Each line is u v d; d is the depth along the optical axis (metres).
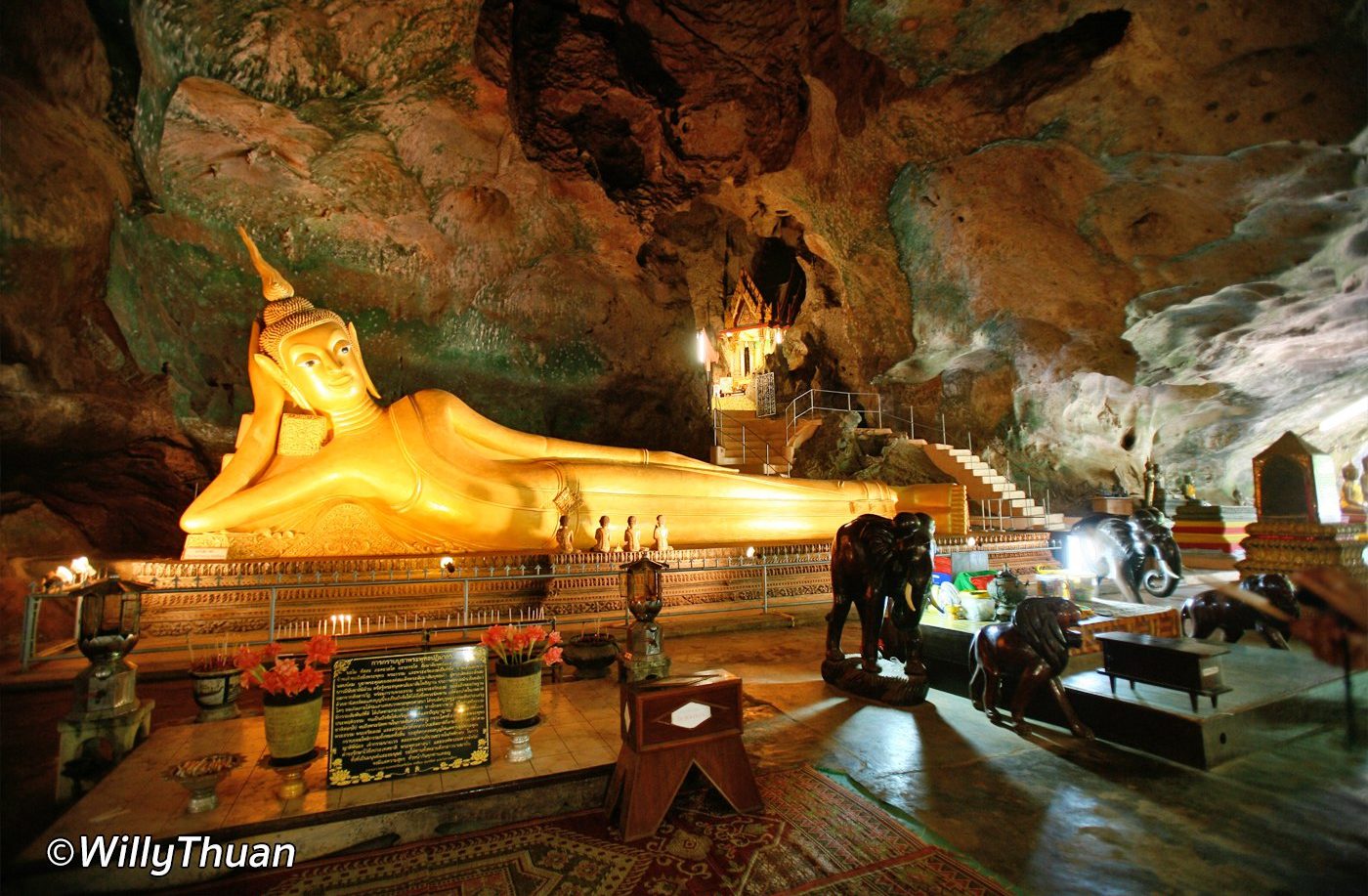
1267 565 7.92
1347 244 10.94
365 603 7.10
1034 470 17.20
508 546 8.62
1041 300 13.93
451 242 12.62
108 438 9.12
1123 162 10.99
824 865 3.05
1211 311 12.93
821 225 15.93
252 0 8.37
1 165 6.80
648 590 5.03
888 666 6.06
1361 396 15.94
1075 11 9.60
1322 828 3.35
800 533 10.52
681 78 13.26
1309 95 9.07
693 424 16.61
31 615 5.61
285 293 8.29
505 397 14.47
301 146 10.11
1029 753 4.31
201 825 3.05
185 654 6.18
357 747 3.53
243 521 7.62
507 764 3.75
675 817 3.49
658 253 16.91
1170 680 4.31
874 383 18.23
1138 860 3.08
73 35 7.46
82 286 8.45
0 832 3.27
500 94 10.72
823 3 11.60
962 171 12.47
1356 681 5.06
